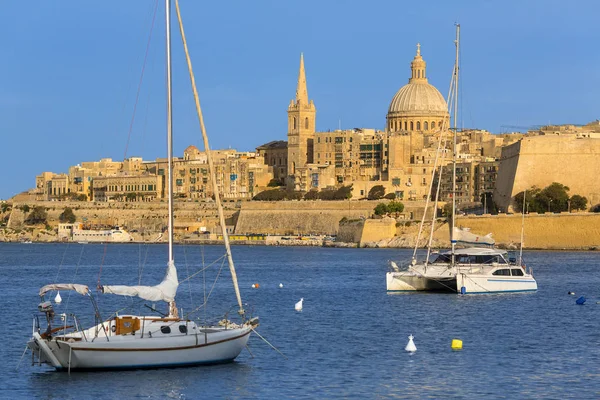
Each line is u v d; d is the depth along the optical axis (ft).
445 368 250.57
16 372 238.89
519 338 296.30
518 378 239.50
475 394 223.92
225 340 243.19
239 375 237.04
